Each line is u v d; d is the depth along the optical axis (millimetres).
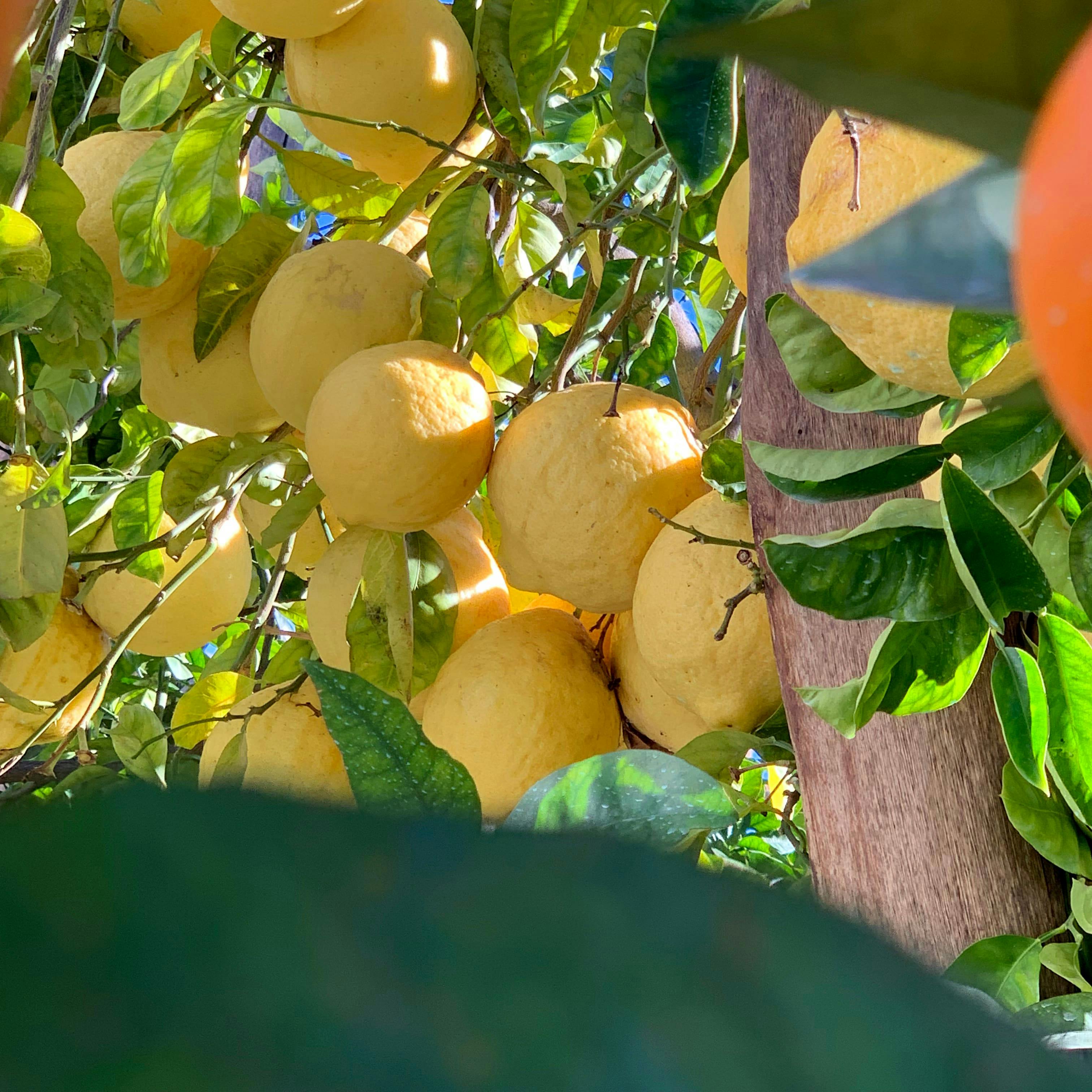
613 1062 128
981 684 844
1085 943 832
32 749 1397
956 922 827
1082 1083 144
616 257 1460
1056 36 199
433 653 1070
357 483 1003
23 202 1088
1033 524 820
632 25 1188
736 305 1190
